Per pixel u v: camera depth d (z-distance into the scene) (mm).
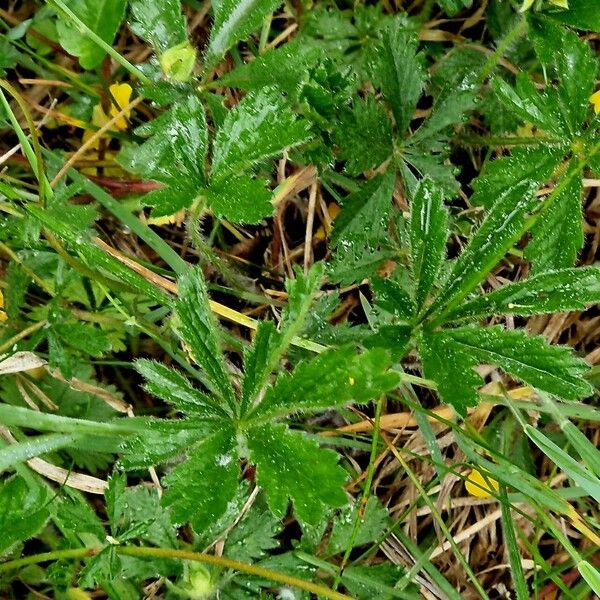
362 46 372
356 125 351
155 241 357
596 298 323
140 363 315
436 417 355
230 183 327
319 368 307
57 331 348
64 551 326
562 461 343
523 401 367
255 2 345
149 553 327
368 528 358
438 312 326
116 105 374
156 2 344
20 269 353
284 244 387
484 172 382
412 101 355
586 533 341
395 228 373
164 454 312
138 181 372
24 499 318
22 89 380
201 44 385
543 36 346
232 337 365
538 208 344
